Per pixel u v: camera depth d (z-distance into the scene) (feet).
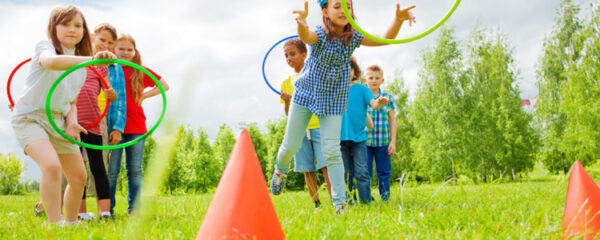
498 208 8.96
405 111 93.45
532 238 5.70
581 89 65.51
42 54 9.00
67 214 9.99
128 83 13.23
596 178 14.46
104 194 11.52
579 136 65.62
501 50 84.99
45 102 9.18
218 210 4.99
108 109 12.96
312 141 14.57
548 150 79.87
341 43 10.72
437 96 83.82
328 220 7.77
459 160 80.84
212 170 95.40
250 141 5.46
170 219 9.54
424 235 6.12
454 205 9.97
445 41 84.17
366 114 14.80
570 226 6.14
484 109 81.92
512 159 80.48
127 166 13.15
